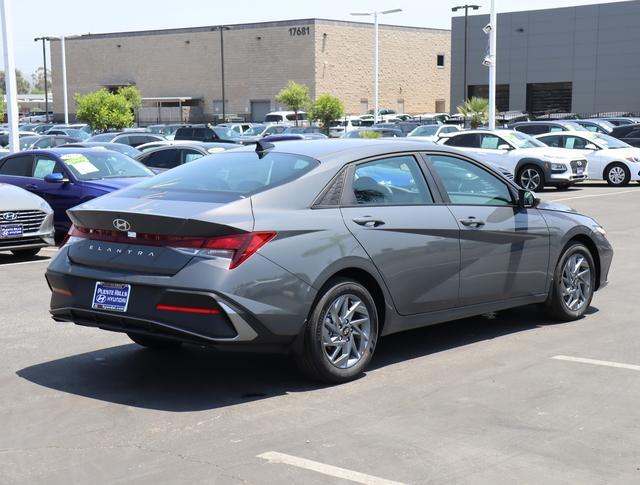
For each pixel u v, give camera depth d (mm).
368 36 74938
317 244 5719
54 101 86625
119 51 81875
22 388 5957
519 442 4816
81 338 7434
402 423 5148
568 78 56031
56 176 13297
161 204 5695
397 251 6203
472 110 43312
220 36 75812
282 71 72688
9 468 4535
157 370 6395
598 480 4285
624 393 5727
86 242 5879
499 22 58219
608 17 54094
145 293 5469
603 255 8094
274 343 5590
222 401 5621
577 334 7383
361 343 6059
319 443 4824
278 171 6043
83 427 5152
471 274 6770
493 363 6477
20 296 9391
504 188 7227
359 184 6164
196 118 78000
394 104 78438
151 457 4652
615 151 25344
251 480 4312
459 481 4273
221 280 5289
